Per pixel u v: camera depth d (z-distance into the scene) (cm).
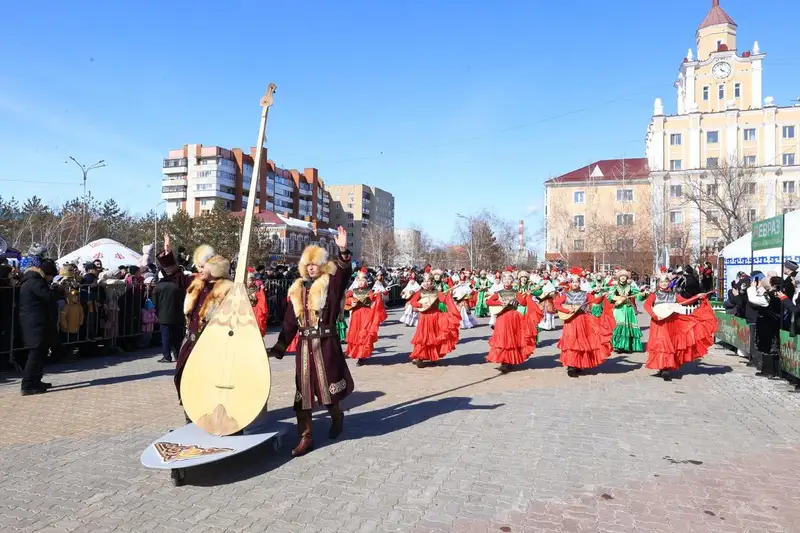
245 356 518
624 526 390
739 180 4019
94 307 1099
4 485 462
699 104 6006
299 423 549
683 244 4812
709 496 441
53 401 751
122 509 416
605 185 6019
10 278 978
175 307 1059
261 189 8962
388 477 479
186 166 8412
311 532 381
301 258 569
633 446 563
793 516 406
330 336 562
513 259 7231
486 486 459
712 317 927
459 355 1187
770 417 680
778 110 5550
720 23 6003
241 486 460
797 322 836
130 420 658
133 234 5834
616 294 1231
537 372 992
